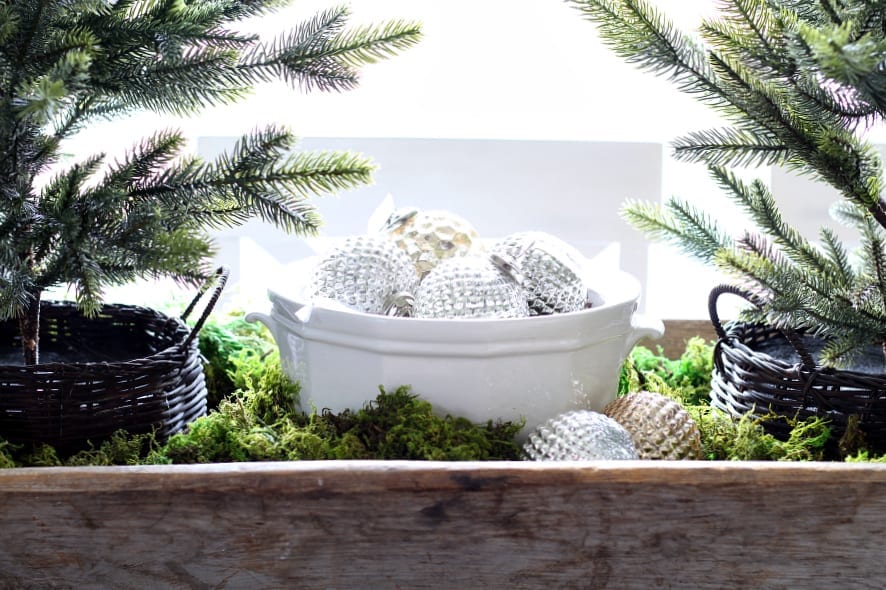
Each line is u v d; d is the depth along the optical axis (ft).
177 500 1.91
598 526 1.93
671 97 5.73
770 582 1.96
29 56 2.04
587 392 2.42
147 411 2.41
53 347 2.82
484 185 4.52
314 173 2.23
